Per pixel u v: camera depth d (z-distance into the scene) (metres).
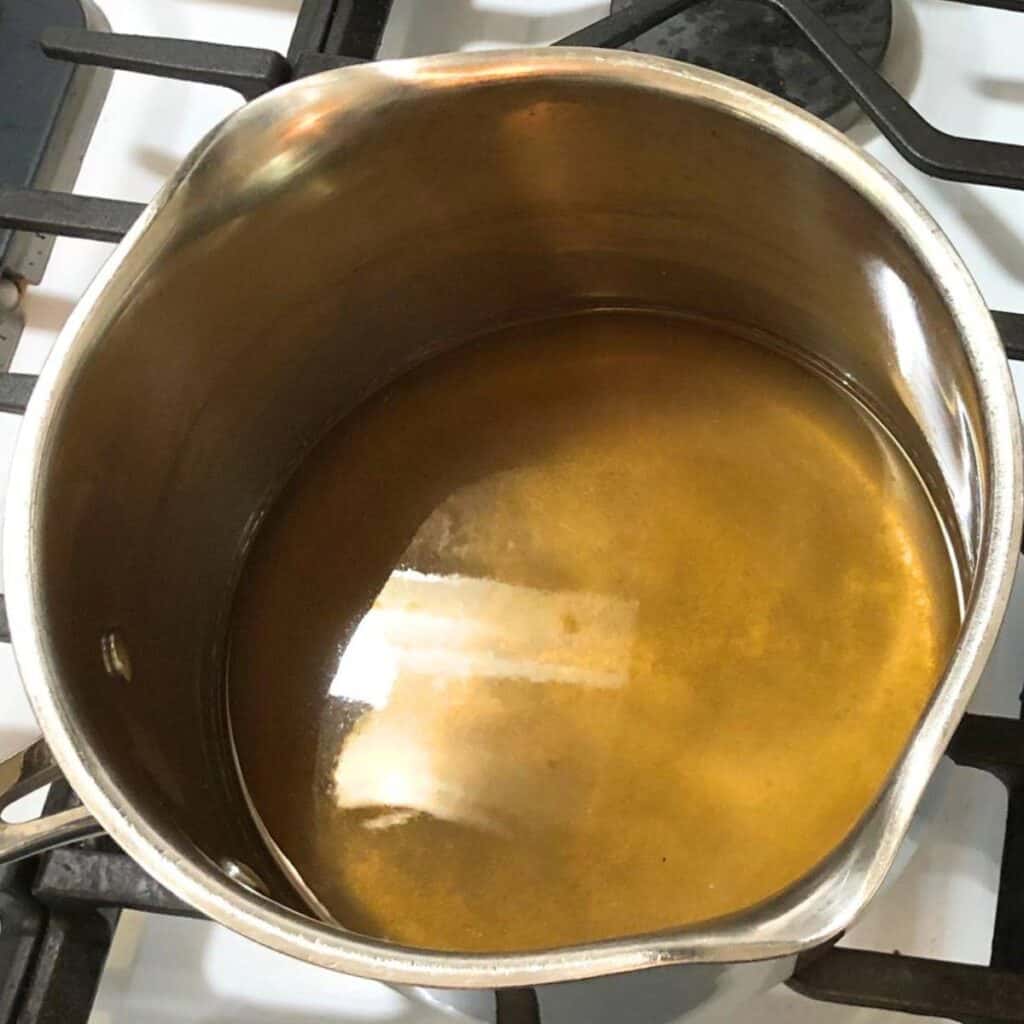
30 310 0.54
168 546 0.45
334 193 0.42
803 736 0.43
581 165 0.44
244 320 0.44
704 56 0.53
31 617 0.34
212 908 0.30
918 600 0.45
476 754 0.45
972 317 0.34
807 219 0.40
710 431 0.50
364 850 0.44
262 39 0.59
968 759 0.41
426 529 0.50
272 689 0.48
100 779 0.32
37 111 0.56
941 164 0.46
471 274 0.49
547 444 0.51
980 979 0.39
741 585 0.47
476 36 0.57
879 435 0.48
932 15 0.55
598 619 0.47
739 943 0.27
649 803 0.43
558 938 0.41
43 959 0.42
